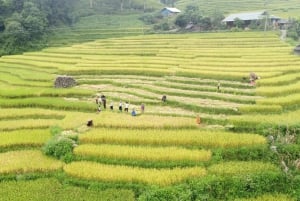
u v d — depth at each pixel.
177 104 47.06
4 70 72.88
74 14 129.12
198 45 90.94
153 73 63.66
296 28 103.88
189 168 29.02
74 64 75.12
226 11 139.50
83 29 119.31
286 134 34.66
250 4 151.38
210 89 52.88
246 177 27.75
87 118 40.69
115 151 31.47
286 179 28.30
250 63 68.19
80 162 30.52
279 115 41.50
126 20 131.62
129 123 37.69
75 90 54.09
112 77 63.44
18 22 103.00
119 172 28.56
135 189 27.08
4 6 108.62
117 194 26.25
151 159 30.58
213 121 39.97
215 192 26.89
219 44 91.19
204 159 30.52
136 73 64.88
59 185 27.72
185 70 63.03
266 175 28.05
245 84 54.72
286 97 47.09
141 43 96.06
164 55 79.94
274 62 68.62
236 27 109.88
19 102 48.66
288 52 78.44
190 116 42.19
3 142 34.69
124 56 81.50
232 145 32.41
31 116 44.06
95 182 27.89
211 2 158.25
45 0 121.94
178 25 115.31
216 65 67.19
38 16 109.38
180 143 33.31
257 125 37.28
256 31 106.00
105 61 75.31
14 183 28.20
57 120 41.78
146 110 45.09
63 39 110.31
